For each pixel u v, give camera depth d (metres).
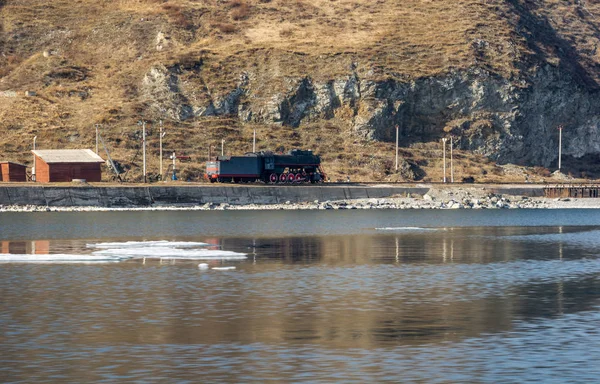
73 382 130.00
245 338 160.62
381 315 184.50
